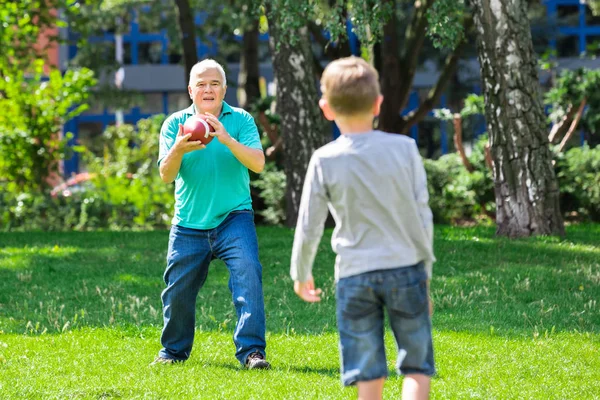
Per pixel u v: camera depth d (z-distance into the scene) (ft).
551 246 71.31
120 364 38.29
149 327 46.26
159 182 113.70
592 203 113.19
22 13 121.70
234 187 36.96
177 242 37.11
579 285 57.47
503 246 71.31
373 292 24.86
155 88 232.73
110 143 143.74
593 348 41.04
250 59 149.28
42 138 109.91
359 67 25.41
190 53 136.36
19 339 43.75
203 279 37.83
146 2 171.83
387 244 24.90
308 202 25.34
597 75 115.75
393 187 24.94
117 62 173.17
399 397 32.04
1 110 109.19
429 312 25.38
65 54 221.25
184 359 38.70
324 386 33.86
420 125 212.64
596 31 225.15
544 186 78.13
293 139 94.99
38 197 107.14
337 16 76.07
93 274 64.44
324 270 64.49
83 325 48.08
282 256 70.28
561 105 118.52
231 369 36.94
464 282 58.90
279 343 43.11
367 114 25.40
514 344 42.06
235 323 48.91
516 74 77.15
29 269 66.39
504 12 76.69
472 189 117.91
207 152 36.45
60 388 33.91
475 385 34.42
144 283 61.05
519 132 77.77
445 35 79.00
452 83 178.70
